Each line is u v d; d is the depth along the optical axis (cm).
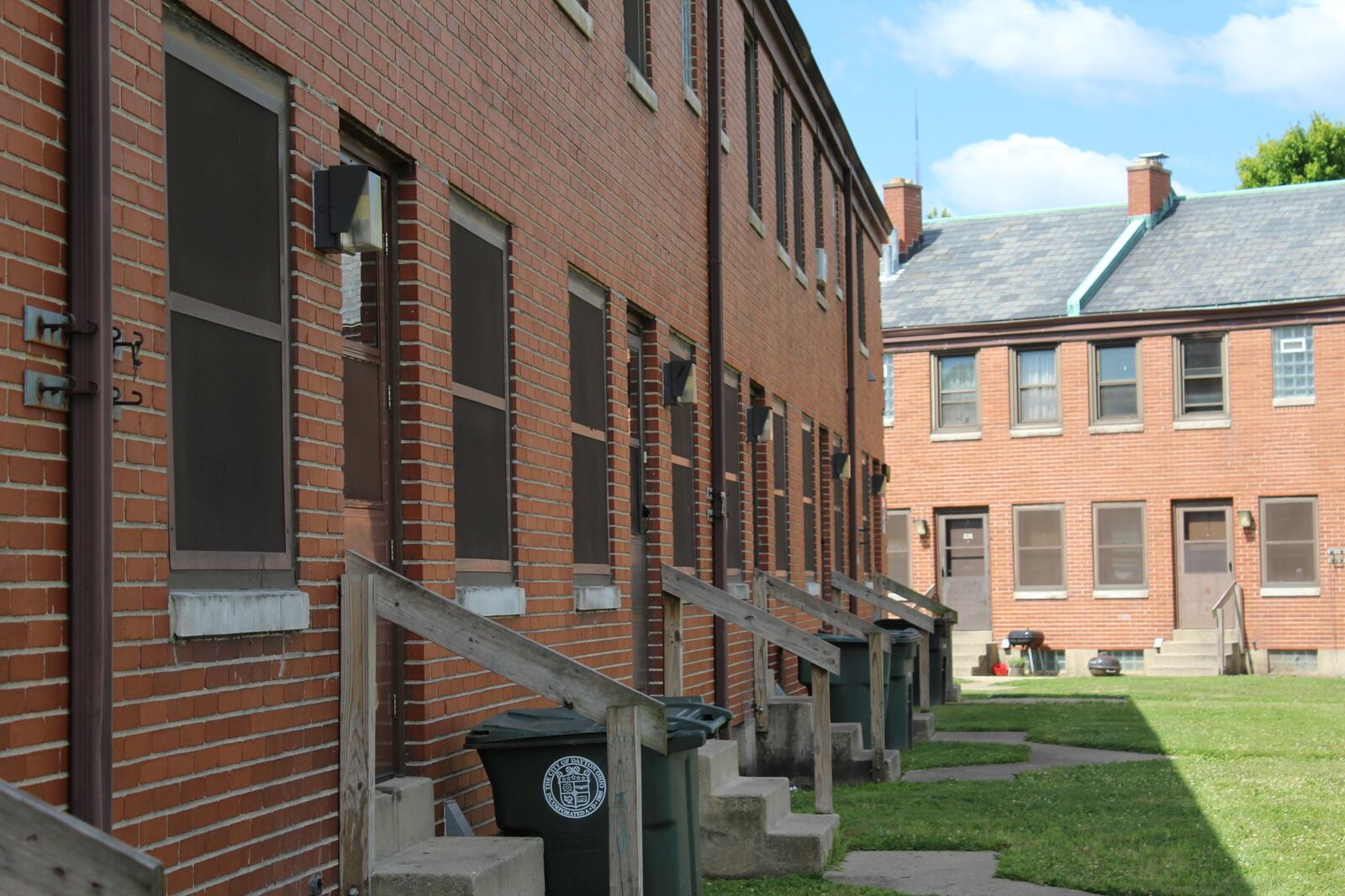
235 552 565
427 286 735
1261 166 5534
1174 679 3089
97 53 471
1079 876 920
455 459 782
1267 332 3328
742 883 930
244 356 577
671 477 1230
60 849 289
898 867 984
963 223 3994
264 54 589
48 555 453
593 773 725
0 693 431
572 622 948
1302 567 3294
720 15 1438
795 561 1836
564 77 966
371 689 632
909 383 3603
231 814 546
